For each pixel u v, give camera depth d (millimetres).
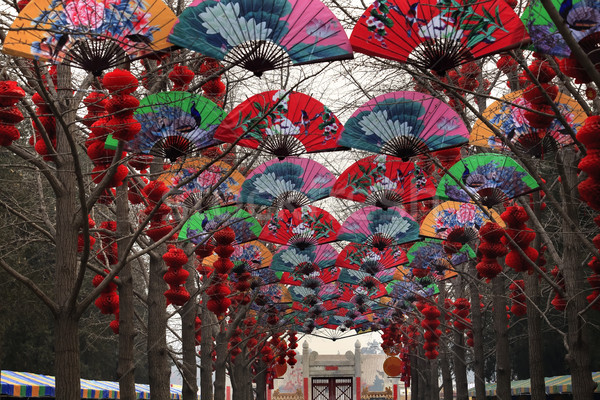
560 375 34062
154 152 10148
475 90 10812
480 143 11391
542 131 10359
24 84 9445
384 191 13680
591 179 6652
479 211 15562
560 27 5984
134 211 15602
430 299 22281
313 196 13961
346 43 7793
